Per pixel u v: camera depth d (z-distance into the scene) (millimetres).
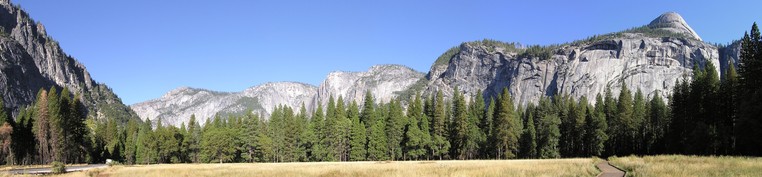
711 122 78688
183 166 66438
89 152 108312
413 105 127812
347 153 108188
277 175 40625
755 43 65750
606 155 99000
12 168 65625
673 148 84375
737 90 69125
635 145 102438
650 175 28906
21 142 96688
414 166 50156
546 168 38812
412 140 103000
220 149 108625
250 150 110375
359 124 107125
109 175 43594
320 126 109875
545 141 100000
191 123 126625
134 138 134875
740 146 66188
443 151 105500
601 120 98812
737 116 68500
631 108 101938
